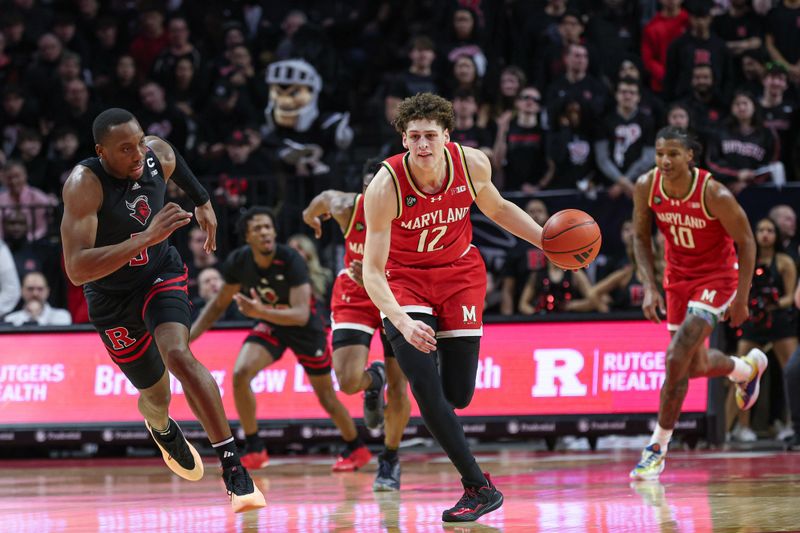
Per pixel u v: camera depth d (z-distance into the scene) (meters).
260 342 18.66
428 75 28.16
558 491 13.16
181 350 10.56
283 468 18.80
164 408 11.91
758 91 27.28
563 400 21.03
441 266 11.05
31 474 18.80
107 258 9.92
